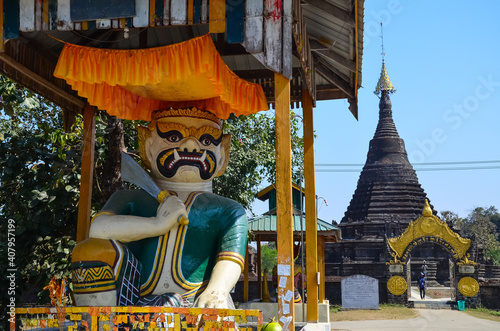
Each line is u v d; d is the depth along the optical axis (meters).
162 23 7.85
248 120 19.66
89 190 10.98
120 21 7.90
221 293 8.42
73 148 14.66
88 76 8.23
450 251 39.81
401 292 40.00
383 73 59.31
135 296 8.71
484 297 39.28
